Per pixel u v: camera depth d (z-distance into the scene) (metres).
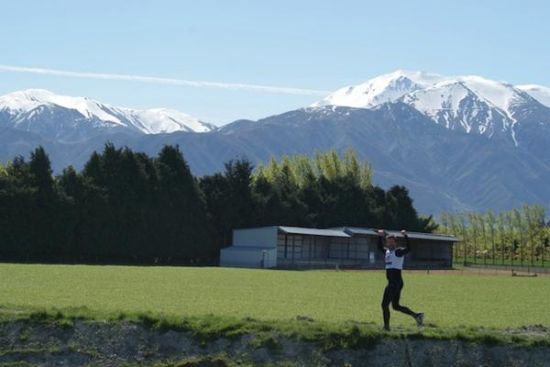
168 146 129.62
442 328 29.59
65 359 26.89
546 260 186.25
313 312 40.69
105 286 57.69
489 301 57.41
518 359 27.55
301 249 133.25
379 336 27.62
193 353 27.19
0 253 108.56
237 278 79.38
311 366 26.45
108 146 121.94
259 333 27.69
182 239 126.00
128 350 27.34
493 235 197.38
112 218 118.38
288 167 165.62
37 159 113.38
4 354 26.89
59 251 113.62
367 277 93.06
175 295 50.66
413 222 163.25
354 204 154.00
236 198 134.50
